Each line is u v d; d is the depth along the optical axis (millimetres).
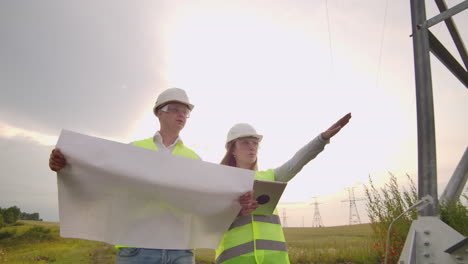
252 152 3051
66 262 12062
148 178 2145
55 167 2041
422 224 3404
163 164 2213
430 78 4125
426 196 3658
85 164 2076
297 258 9688
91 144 2125
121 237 2166
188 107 2895
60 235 2053
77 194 2111
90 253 13039
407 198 6734
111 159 2121
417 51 4301
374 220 7203
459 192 6207
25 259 13625
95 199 2141
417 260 3289
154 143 2789
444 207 5797
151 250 2246
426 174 3822
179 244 2234
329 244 10555
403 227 6625
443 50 5617
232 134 3137
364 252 8188
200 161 2305
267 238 2570
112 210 2164
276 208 2861
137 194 2172
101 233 2141
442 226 3268
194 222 2324
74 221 2105
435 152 3848
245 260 2471
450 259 3109
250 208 2322
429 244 3271
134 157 2172
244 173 2355
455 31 6641
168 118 2797
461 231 5289
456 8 4008
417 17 4379
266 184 2414
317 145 2656
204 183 2254
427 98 4070
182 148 2881
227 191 2287
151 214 2215
